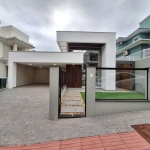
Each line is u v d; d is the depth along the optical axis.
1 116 4.04
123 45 18.72
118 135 2.67
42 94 8.27
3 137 2.68
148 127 2.98
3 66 13.45
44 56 10.66
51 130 2.97
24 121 3.58
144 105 4.18
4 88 10.70
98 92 4.16
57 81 3.79
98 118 3.67
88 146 2.33
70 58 10.68
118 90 4.93
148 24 14.47
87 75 3.90
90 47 12.40
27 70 14.95
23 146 2.37
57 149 2.26
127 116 3.68
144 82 4.55
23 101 6.24
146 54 9.50
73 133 2.81
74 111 4.50
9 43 16.14
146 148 2.21
